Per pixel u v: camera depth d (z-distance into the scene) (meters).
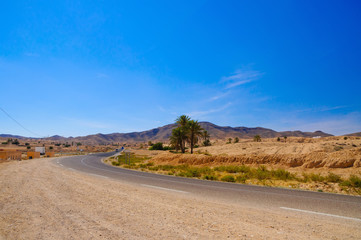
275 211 6.59
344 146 37.34
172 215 5.93
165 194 9.15
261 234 4.61
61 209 6.33
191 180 14.65
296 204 7.59
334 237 4.51
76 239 4.26
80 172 18.36
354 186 12.02
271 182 13.91
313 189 11.77
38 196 7.99
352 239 4.42
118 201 7.50
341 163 18.98
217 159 28.38
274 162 23.77
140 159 47.56
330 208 7.02
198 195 9.12
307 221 5.59
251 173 17.98
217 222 5.38
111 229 4.79
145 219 5.53
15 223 5.12
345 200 8.33
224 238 4.36
